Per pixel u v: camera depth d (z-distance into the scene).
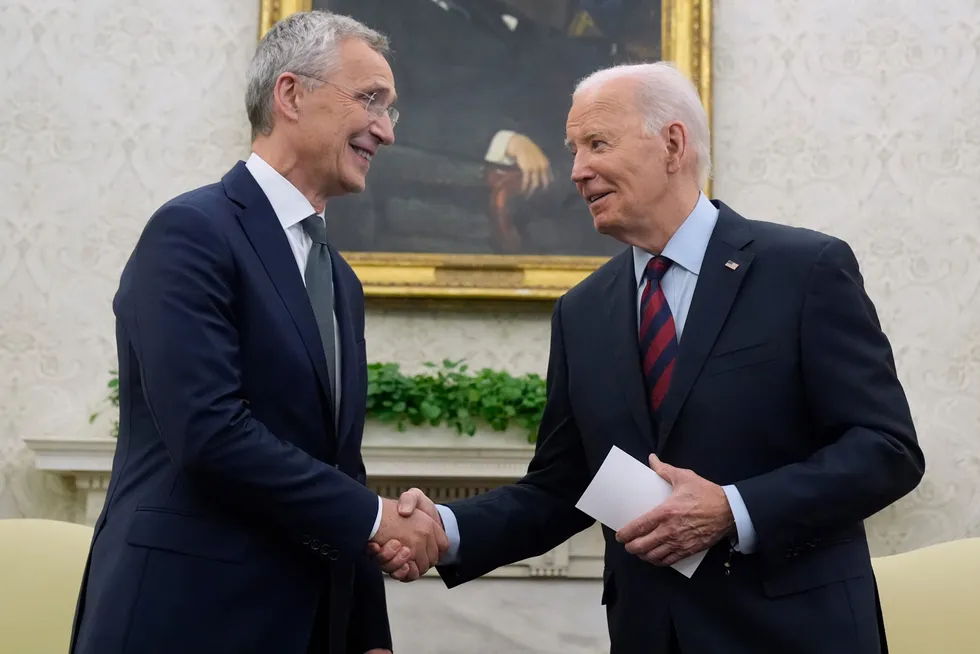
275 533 1.80
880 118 3.93
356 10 3.96
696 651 1.85
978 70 3.94
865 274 3.85
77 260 3.83
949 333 3.80
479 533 2.16
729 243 2.04
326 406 1.90
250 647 1.74
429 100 3.94
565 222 3.88
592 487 1.88
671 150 2.07
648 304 2.07
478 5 3.99
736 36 4.00
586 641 3.25
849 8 4.00
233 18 3.99
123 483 1.83
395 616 3.26
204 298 1.78
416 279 3.80
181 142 3.91
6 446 3.71
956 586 2.41
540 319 3.87
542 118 3.93
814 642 1.81
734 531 1.82
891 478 1.83
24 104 3.90
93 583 1.77
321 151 2.03
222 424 1.71
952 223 3.86
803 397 1.92
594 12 3.97
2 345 3.77
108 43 3.95
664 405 1.95
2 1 3.95
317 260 2.03
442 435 3.35
